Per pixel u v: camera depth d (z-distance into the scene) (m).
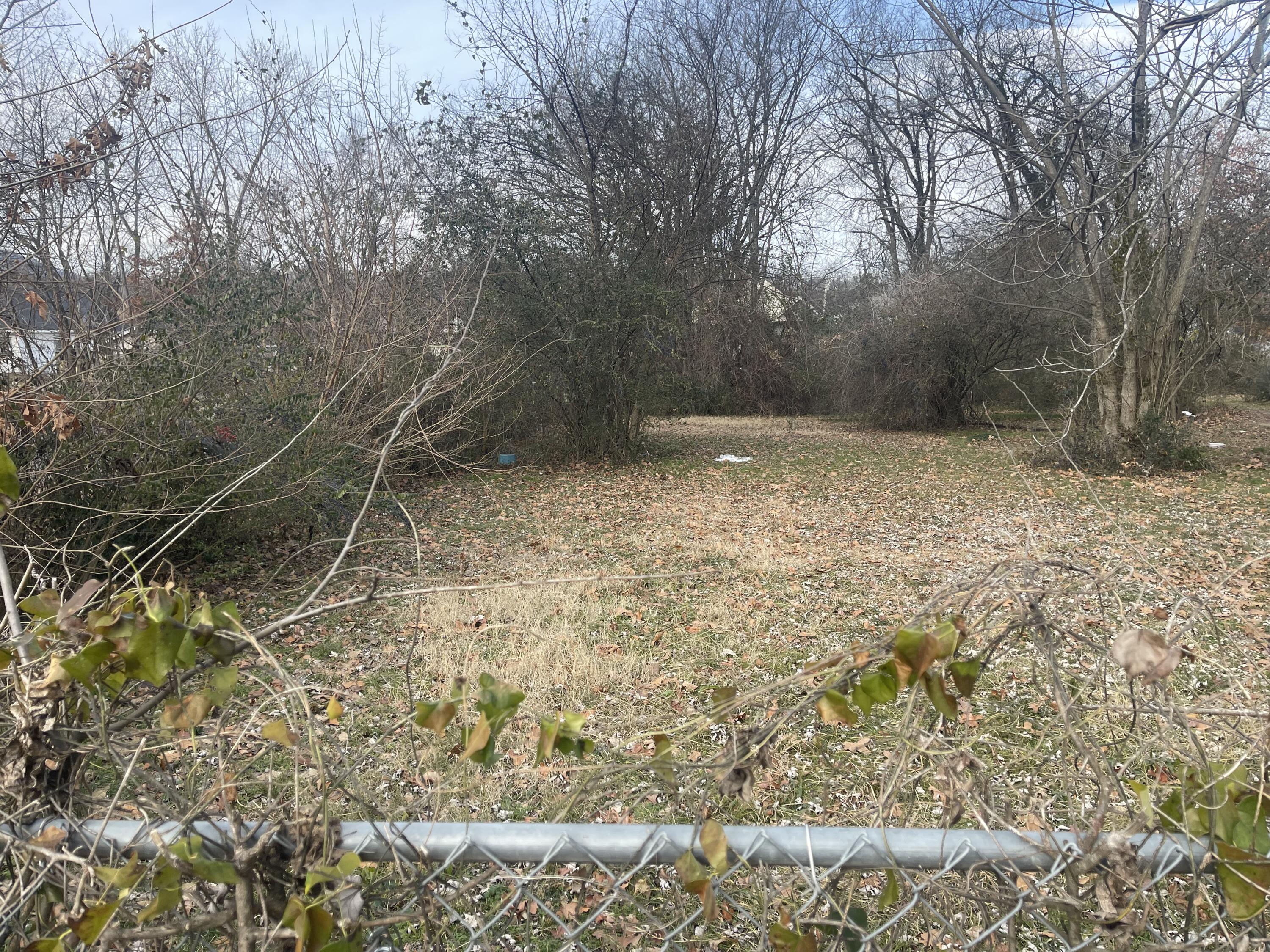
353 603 1.43
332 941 1.11
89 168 5.12
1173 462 12.64
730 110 21.78
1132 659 1.12
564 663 4.80
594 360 14.85
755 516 10.17
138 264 8.15
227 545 7.55
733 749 1.20
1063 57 10.55
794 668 4.85
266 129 10.72
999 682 4.18
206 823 1.20
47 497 5.12
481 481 13.34
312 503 7.48
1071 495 11.07
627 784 3.07
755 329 24.14
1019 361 21.19
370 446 9.25
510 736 3.69
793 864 1.20
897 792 1.45
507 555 8.02
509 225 13.76
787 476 13.85
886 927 1.21
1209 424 19.89
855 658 1.18
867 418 22.59
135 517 5.87
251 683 3.52
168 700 1.23
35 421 4.70
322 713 4.02
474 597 6.21
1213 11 5.29
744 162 24.33
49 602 1.30
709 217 21.02
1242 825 1.14
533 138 15.38
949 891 1.23
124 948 1.26
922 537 8.72
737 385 25.22
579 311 14.34
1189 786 1.19
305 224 11.24
